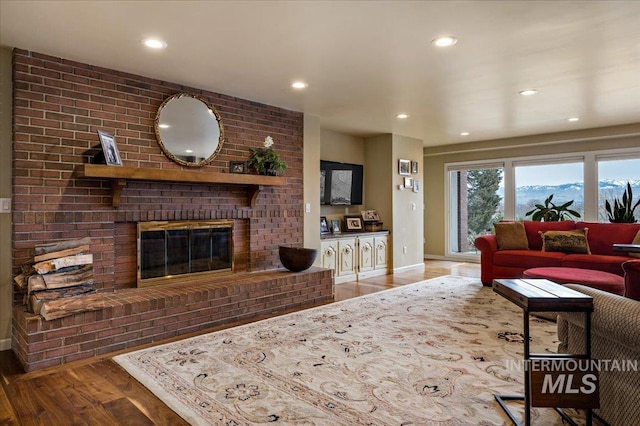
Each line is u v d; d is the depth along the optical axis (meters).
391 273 6.37
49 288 2.83
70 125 3.21
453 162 7.96
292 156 4.93
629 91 4.13
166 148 3.75
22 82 2.98
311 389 2.28
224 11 2.42
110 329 2.94
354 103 4.60
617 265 4.36
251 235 4.49
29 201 3.01
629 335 1.60
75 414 2.05
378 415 1.99
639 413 1.64
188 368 2.59
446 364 2.63
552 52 3.09
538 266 4.84
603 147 6.15
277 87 3.97
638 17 2.52
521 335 3.22
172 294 3.36
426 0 2.30
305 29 2.68
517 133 6.54
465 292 4.88
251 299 3.86
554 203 6.72
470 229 7.88
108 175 3.11
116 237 3.50
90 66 3.32
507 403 2.11
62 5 2.34
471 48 3.01
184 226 3.91
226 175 3.93
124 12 2.43
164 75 3.60
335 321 3.64
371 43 2.91
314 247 5.19
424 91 4.12
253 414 2.01
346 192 6.37
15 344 2.94
